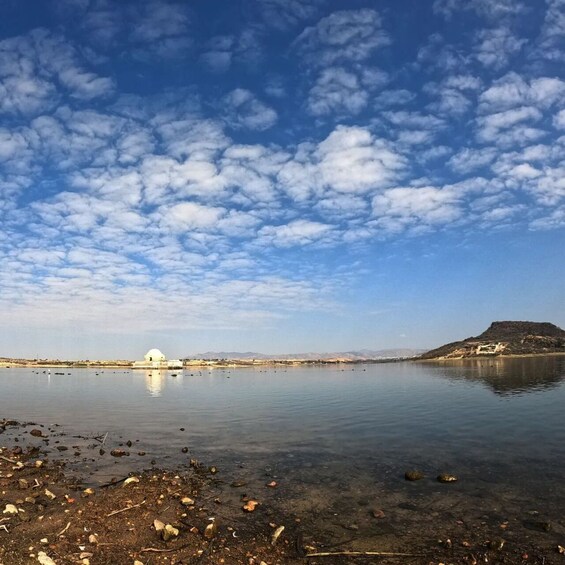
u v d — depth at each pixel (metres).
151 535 14.42
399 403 50.75
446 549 13.82
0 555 12.65
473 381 80.56
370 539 14.52
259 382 96.31
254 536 14.61
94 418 41.47
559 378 79.75
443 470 22.34
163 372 147.62
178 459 24.98
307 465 23.56
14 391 73.50
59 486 19.56
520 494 18.70
